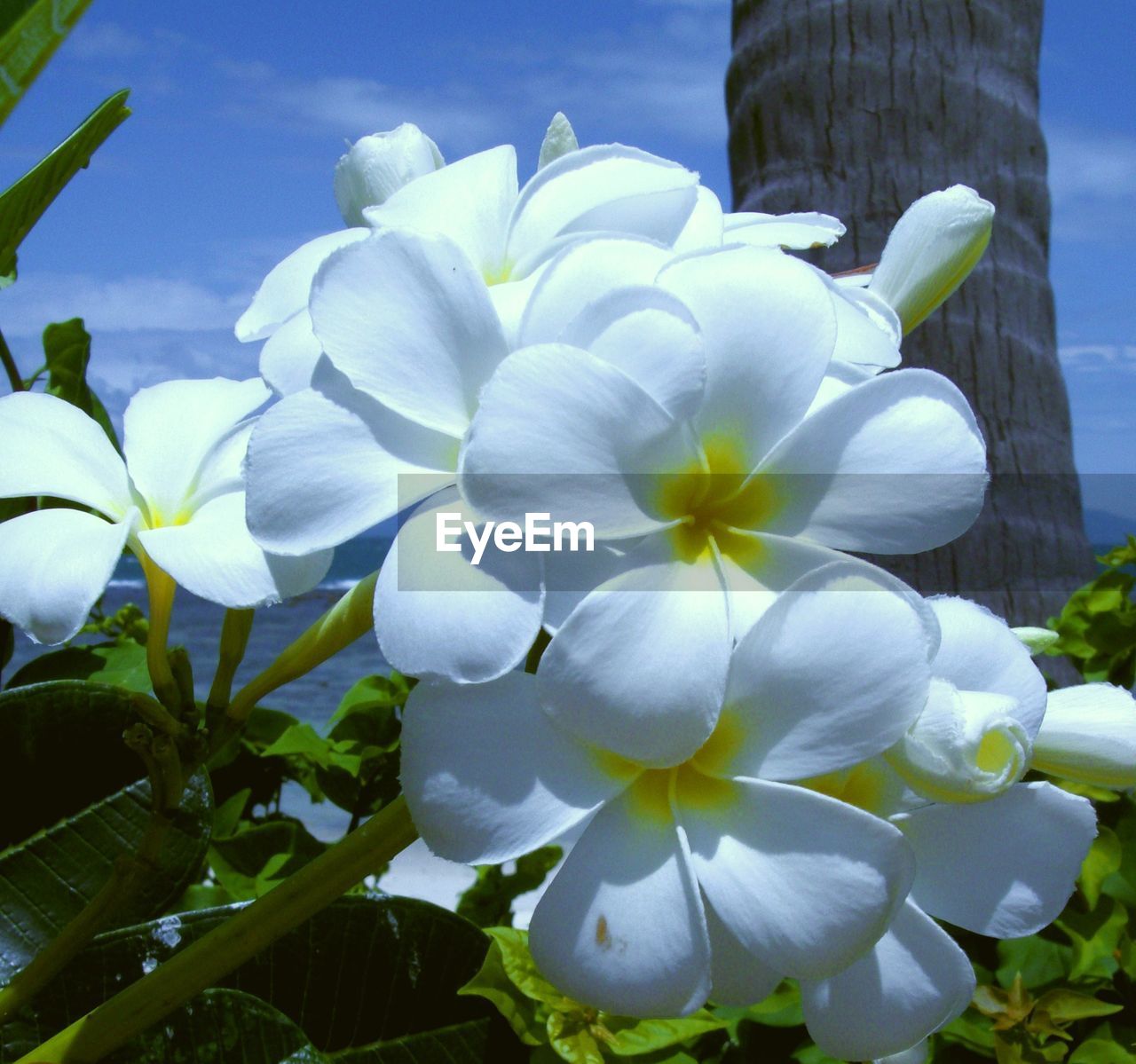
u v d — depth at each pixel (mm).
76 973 269
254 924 218
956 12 815
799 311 206
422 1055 303
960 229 255
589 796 199
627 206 237
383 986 301
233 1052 255
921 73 796
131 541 241
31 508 400
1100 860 465
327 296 201
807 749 197
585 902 196
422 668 186
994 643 219
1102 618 619
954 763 197
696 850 198
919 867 220
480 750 198
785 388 205
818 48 802
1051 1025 421
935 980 212
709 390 205
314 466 198
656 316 198
